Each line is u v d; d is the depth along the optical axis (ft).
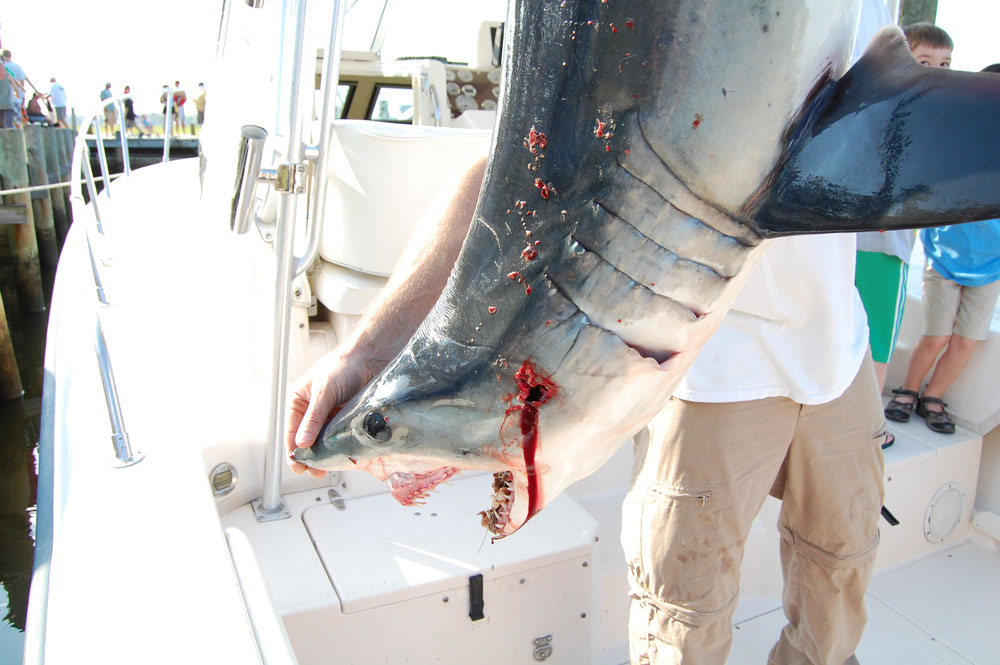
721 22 2.35
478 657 5.47
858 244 7.32
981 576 7.58
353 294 6.26
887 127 2.25
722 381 4.60
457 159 6.23
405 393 3.06
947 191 2.14
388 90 11.85
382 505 6.09
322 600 5.02
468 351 2.91
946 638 6.79
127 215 9.15
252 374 5.91
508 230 2.74
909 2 9.46
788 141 2.41
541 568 5.51
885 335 7.46
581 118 2.53
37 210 44.52
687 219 2.53
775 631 6.76
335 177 6.57
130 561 3.60
